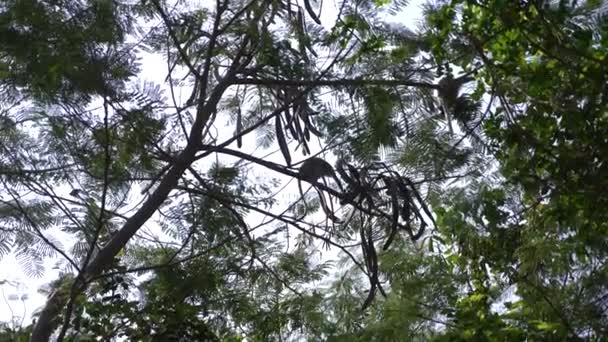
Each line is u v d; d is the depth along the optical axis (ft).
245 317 27.43
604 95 24.31
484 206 26.78
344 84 24.61
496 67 24.91
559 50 24.20
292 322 28.12
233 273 26.11
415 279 31.32
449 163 25.17
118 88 22.61
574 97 24.53
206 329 25.55
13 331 25.81
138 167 24.70
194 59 25.67
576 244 27.17
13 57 22.07
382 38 24.54
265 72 24.85
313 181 24.23
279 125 25.34
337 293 32.27
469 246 28.53
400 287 31.45
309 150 25.58
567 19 24.20
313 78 24.71
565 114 24.31
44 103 22.67
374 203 25.27
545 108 24.85
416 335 31.50
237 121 27.66
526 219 27.76
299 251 27.25
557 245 27.35
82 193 24.38
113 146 23.90
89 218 24.14
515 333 26.55
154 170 25.22
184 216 25.71
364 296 32.14
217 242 25.73
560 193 25.34
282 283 27.12
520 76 24.99
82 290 22.74
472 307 29.01
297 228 24.66
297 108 25.38
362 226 24.57
